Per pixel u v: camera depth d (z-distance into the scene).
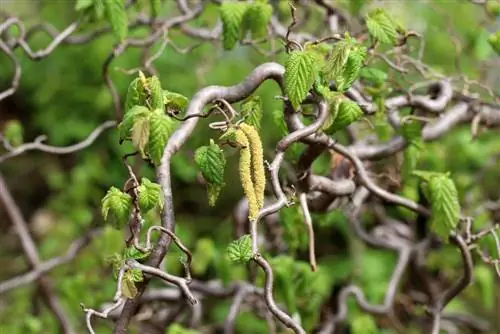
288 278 2.84
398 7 3.78
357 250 4.46
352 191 2.50
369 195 2.91
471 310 4.68
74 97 5.95
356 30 3.20
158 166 1.83
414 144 2.66
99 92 5.40
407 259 3.56
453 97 3.01
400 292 4.03
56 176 5.49
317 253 4.73
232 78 5.22
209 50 5.11
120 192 1.89
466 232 2.67
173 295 3.22
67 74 6.04
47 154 6.19
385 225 3.87
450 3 4.02
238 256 1.81
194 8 3.21
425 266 3.93
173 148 1.95
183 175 4.78
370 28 2.37
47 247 4.74
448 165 3.94
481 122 3.05
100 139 5.92
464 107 2.97
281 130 2.28
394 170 3.04
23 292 4.20
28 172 6.28
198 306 3.39
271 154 3.84
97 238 3.90
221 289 3.31
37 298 4.11
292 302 2.85
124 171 5.66
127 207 1.88
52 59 6.03
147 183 1.85
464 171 3.98
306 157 2.28
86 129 5.86
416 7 3.95
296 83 1.91
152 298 3.19
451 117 2.93
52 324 3.90
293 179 2.56
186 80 5.19
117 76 5.13
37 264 3.79
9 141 3.46
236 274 3.32
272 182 1.87
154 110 1.71
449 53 4.00
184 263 1.88
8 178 6.27
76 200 5.09
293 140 1.93
